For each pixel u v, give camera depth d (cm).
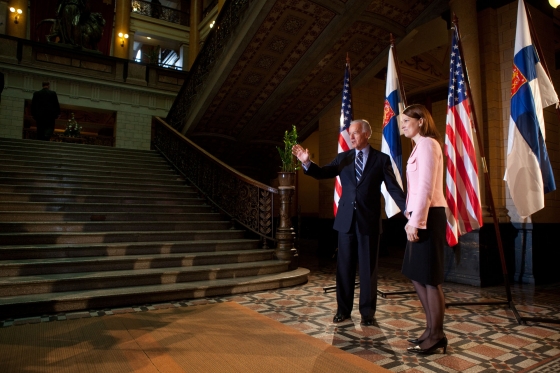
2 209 511
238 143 981
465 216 416
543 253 548
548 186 350
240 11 693
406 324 314
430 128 252
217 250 530
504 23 573
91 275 392
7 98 1116
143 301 378
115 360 229
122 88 1270
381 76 884
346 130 500
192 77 917
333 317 334
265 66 753
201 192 722
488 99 569
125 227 536
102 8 1867
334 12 641
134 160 851
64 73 1187
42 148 773
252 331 290
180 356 237
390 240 966
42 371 211
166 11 2048
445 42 766
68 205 554
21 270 385
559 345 266
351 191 317
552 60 615
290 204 548
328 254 827
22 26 1641
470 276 514
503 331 300
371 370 219
